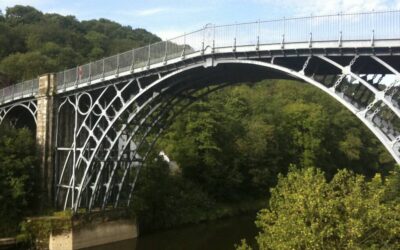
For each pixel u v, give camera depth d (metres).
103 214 31.64
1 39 71.12
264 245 15.65
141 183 37.41
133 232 33.56
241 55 22.97
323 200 13.46
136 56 28.86
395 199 17.03
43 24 86.44
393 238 13.82
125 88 29.02
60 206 32.62
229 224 41.34
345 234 12.92
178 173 47.59
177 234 36.03
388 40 17.23
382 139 16.61
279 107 71.19
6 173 30.88
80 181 32.66
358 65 19.50
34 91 35.12
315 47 19.38
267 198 53.84
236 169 51.00
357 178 14.23
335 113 78.38
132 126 32.25
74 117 33.84
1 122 39.62
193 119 48.31
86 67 31.88
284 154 59.75
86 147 30.98
